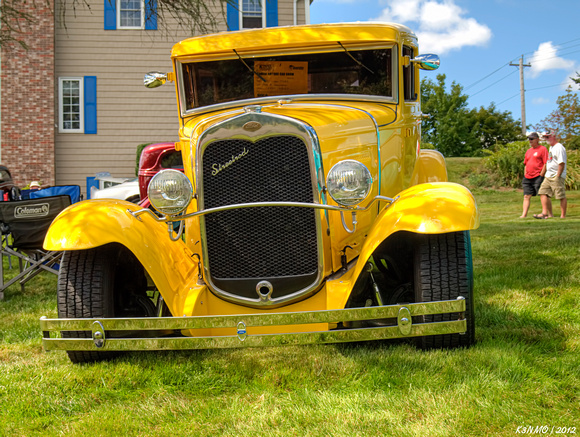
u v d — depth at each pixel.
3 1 8.12
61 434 2.31
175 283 3.09
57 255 5.82
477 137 42.00
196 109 3.92
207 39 3.89
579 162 16.67
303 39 3.78
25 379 2.99
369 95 3.80
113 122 15.98
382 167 3.57
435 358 2.92
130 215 3.11
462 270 2.94
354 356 3.07
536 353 2.92
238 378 2.88
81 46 15.79
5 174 8.77
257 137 3.03
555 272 4.89
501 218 10.59
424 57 3.76
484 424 2.21
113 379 2.94
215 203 3.11
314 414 2.38
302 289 3.12
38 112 15.45
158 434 2.29
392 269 4.22
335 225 3.19
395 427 2.22
